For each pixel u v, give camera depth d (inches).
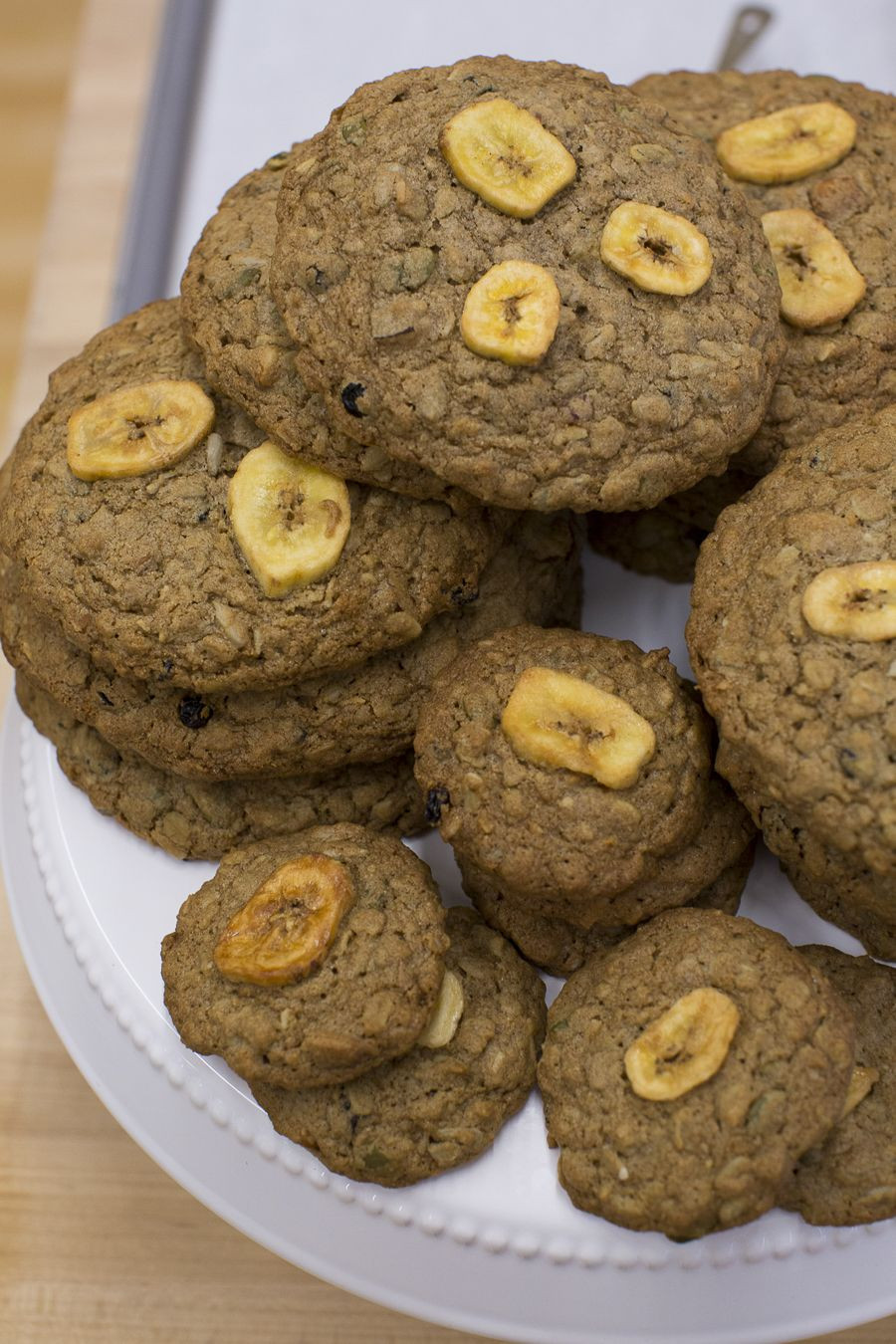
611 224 19.6
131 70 32.9
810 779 18.7
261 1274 24.6
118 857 21.6
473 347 19.1
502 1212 19.8
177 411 20.6
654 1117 18.8
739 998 19.1
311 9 30.8
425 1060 19.8
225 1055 19.6
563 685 19.9
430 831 21.7
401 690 20.9
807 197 21.5
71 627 20.4
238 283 20.3
